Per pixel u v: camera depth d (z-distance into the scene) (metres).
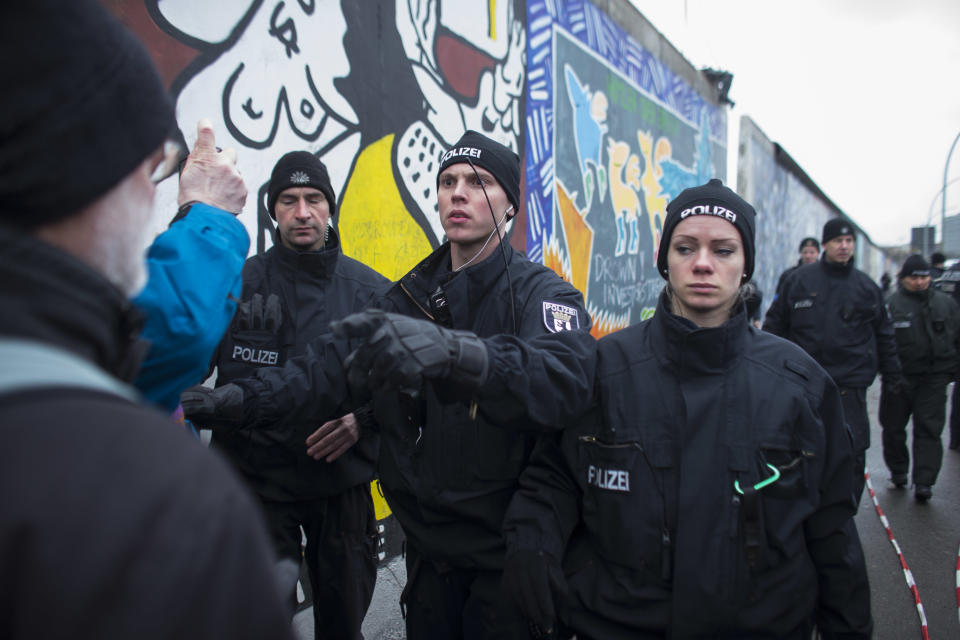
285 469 2.04
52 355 0.41
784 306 4.40
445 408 1.57
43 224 0.45
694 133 9.41
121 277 0.52
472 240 1.66
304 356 1.71
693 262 1.46
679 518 1.33
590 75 6.16
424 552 1.66
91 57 0.46
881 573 3.33
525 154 5.03
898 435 4.80
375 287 2.36
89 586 0.34
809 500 1.35
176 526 0.37
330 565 2.16
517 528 1.43
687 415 1.38
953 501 4.53
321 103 3.12
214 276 0.98
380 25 3.51
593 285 6.34
